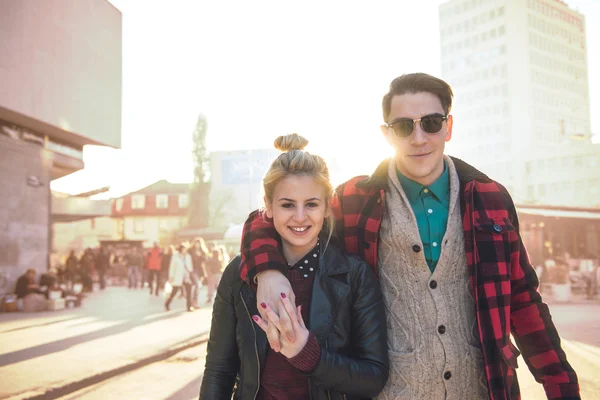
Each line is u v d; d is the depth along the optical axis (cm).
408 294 211
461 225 211
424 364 206
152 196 8244
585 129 11231
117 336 962
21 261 1955
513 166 7631
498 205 211
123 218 8256
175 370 722
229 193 8431
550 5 10894
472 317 211
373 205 220
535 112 10319
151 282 2042
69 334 992
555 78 10825
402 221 212
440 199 215
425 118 204
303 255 207
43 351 812
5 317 1314
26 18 1852
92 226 8206
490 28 10806
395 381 209
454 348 206
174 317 1268
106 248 3453
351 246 223
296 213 194
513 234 210
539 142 10300
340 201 232
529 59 10350
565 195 7112
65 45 2073
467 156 10931
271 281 183
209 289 1709
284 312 171
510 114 10331
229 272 210
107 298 1914
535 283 214
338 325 197
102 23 2333
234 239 4150
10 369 683
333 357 178
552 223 2309
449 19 11512
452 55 11419
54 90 2003
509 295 206
